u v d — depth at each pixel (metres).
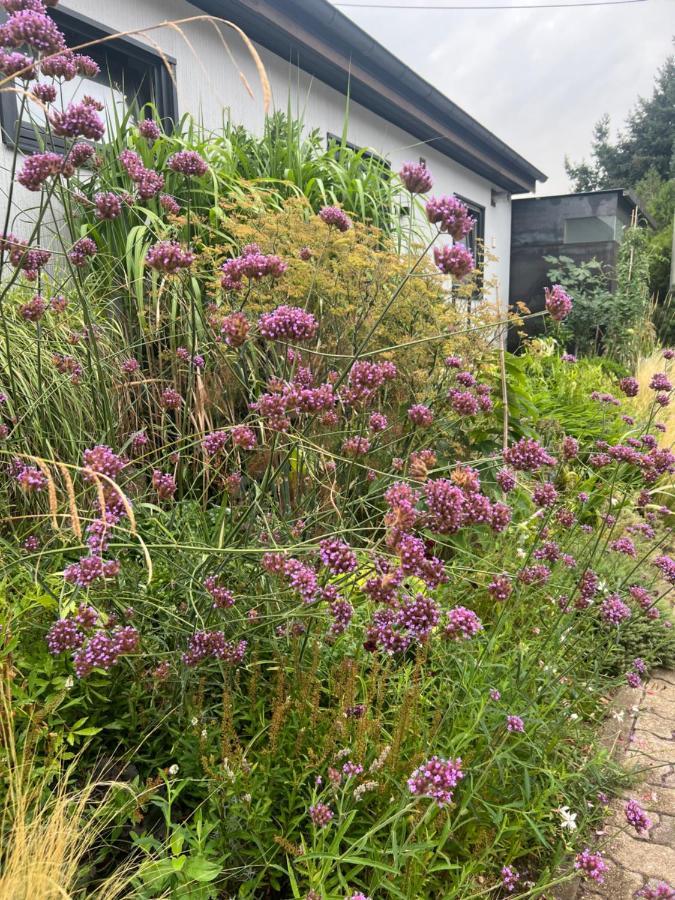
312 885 1.22
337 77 6.79
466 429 3.34
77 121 1.78
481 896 1.57
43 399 2.20
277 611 1.78
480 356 3.35
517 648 2.04
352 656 1.90
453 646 2.02
